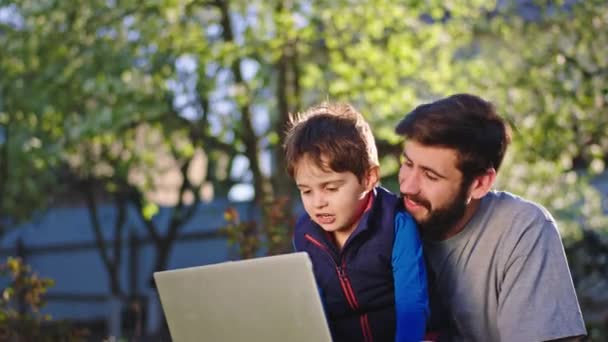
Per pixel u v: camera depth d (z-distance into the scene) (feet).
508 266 9.91
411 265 9.72
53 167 37.78
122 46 30.53
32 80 31.42
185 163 38.04
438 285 10.21
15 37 30.83
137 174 38.34
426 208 9.77
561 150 30.66
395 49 29.81
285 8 29.76
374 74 30.22
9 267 19.20
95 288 47.47
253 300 8.90
